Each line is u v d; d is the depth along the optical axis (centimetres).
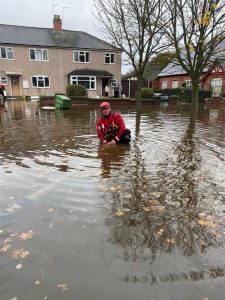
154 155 591
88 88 3497
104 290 219
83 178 451
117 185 423
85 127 1002
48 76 3397
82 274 236
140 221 321
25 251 266
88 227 308
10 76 3262
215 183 434
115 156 580
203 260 254
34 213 338
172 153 612
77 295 214
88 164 525
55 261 253
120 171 486
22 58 3253
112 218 328
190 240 285
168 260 254
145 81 4712
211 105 2439
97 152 614
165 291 218
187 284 225
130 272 239
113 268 244
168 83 4191
